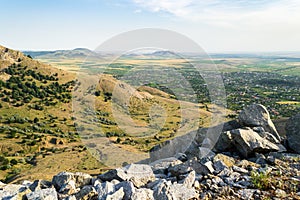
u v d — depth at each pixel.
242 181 6.05
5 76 98.88
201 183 6.01
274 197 5.36
